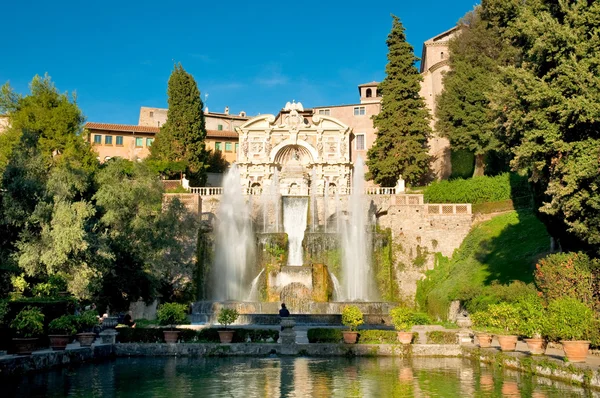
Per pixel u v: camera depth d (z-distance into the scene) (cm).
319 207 5916
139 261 3991
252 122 7119
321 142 7075
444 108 6266
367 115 8012
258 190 6938
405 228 5347
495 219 5075
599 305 2498
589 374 1816
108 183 4200
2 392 1786
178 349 2752
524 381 1997
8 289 2969
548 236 4275
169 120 7119
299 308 4469
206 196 5694
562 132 2464
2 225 3183
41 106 5706
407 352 2742
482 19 6222
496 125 3059
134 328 2861
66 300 2745
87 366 2389
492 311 2652
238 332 2858
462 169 6588
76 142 5659
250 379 2056
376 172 6731
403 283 5244
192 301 4897
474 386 1900
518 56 3081
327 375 2152
